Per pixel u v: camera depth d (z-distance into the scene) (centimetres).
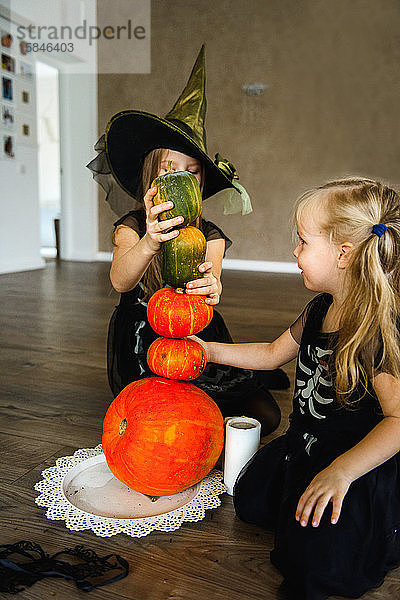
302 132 576
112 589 90
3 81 491
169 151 133
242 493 111
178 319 106
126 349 151
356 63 551
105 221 649
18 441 147
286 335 126
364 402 102
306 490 93
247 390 146
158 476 108
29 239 548
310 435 106
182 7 592
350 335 97
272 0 565
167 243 103
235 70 587
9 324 296
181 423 107
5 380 200
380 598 91
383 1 536
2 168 500
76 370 214
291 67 568
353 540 92
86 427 157
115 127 132
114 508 114
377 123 554
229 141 600
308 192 106
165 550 101
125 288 136
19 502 115
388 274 99
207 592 90
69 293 401
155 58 607
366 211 98
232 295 409
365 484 95
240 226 608
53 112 988
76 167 632
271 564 98
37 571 92
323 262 102
